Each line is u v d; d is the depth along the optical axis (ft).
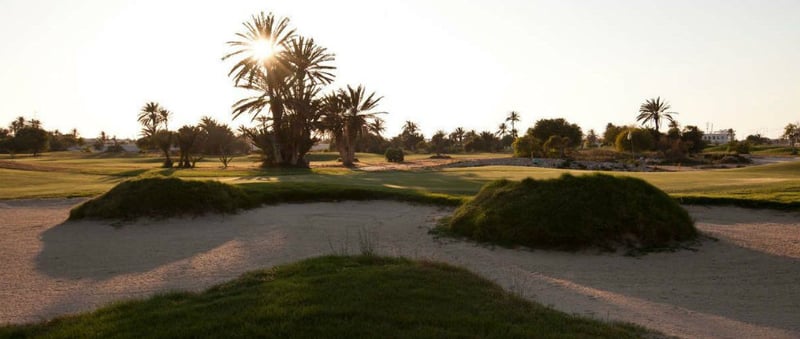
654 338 18.63
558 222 36.40
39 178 92.79
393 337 16.06
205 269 30.22
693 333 19.90
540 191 39.93
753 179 73.15
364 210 52.70
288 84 164.86
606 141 338.95
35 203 56.44
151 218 45.39
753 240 35.99
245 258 33.17
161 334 16.39
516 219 37.91
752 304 24.36
